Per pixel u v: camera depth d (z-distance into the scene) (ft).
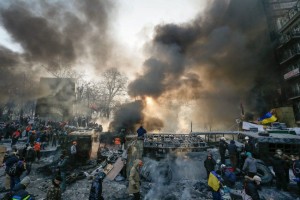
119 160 32.91
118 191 25.25
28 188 26.22
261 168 26.23
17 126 68.08
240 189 24.13
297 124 80.18
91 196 17.83
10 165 24.22
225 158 32.73
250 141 31.83
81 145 37.99
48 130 59.11
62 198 23.31
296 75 83.97
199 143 34.37
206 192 24.18
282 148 28.99
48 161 39.34
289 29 91.09
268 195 23.24
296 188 24.95
